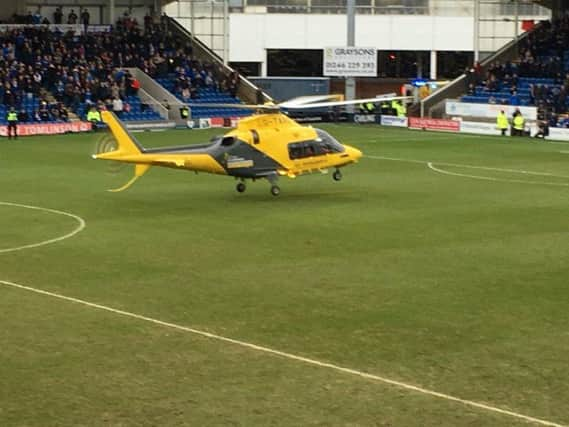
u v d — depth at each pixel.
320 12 152.00
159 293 36.47
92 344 30.44
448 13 151.12
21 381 27.17
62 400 25.77
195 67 117.25
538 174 70.94
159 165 55.66
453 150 86.69
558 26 120.88
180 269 40.22
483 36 144.62
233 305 34.78
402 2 151.75
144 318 33.22
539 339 30.84
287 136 58.94
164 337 31.12
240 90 117.31
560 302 35.16
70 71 107.31
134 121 105.69
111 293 36.50
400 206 55.81
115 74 109.81
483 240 46.12
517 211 54.44
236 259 42.00
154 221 50.81
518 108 102.44
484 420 24.45
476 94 114.56
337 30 149.12
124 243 45.34
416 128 108.31
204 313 33.81
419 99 117.19
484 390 26.47
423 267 40.53
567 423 24.27
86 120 103.12
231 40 148.88
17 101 100.81
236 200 57.53
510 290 36.81
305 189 61.97
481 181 66.81
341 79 137.62
